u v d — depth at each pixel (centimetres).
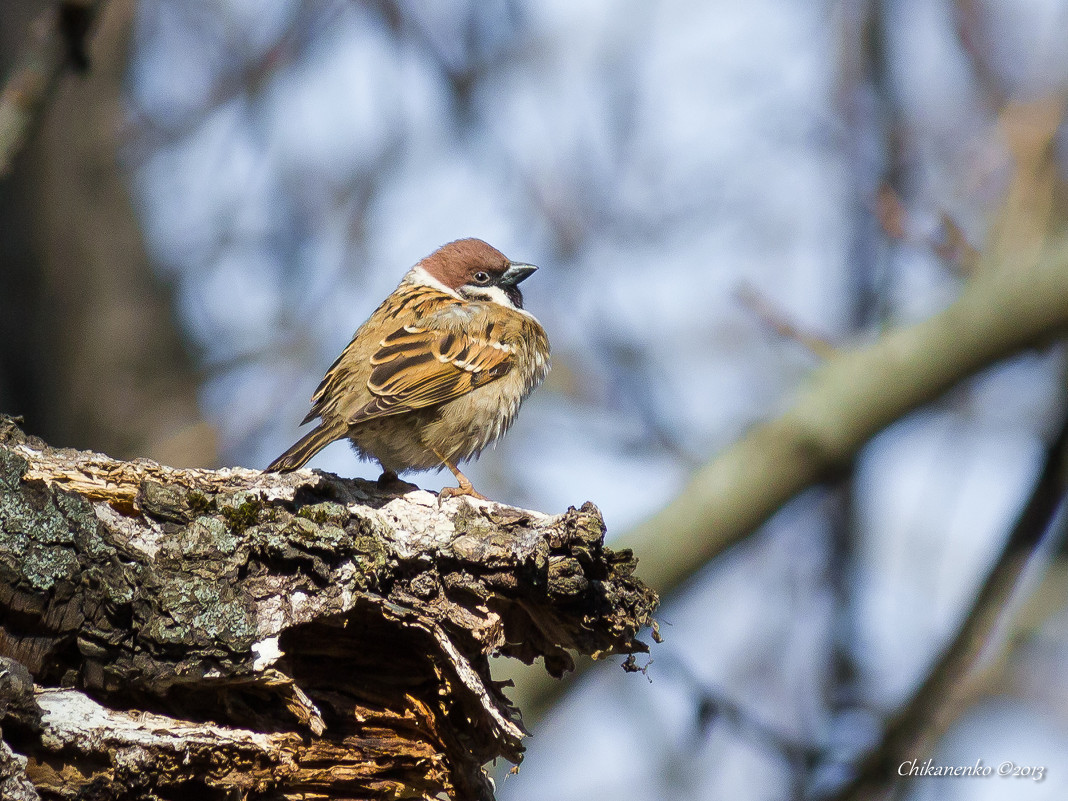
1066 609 1365
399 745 691
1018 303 1128
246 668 624
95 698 622
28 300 1639
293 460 854
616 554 717
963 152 1497
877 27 1555
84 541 613
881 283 1555
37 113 1078
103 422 1628
